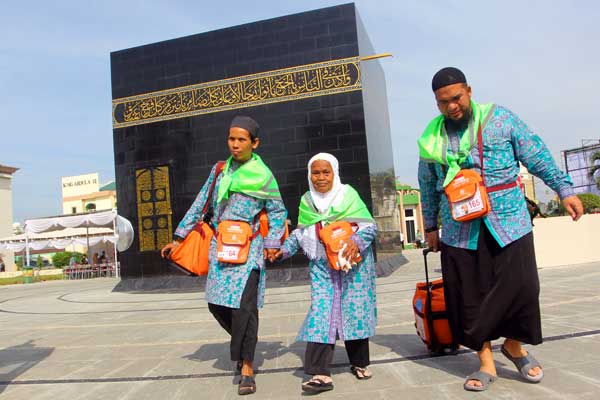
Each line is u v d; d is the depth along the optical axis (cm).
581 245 1035
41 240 2484
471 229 286
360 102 1083
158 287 1146
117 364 407
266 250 330
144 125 1211
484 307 279
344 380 317
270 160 1116
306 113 1106
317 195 327
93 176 5056
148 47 1227
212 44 1180
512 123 291
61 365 414
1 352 482
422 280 938
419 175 331
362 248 305
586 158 4469
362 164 1071
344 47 1102
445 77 286
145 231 1183
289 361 380
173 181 1176
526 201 307
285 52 1132
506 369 315
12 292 1576
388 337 442
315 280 314
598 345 357
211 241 343
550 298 591
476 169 289
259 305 329
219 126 1155
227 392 310
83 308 871
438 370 325
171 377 355
